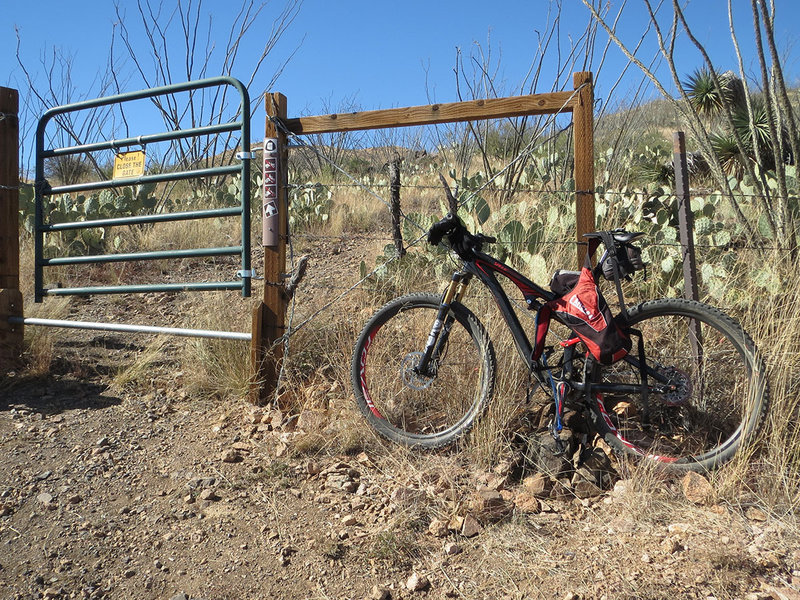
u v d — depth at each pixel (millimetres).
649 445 3197
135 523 2990
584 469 3088
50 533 2916
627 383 3197
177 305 5719
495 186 7477
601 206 5883
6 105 4715
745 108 9656
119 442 3660
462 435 3375
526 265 4738
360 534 2857
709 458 3014
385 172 10766
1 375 4445
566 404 3209
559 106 3539
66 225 4746
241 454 3523
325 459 3447
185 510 3072
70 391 4297
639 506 2840
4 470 3379
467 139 9523
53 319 4902
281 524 2961
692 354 3361
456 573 2605
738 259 4449
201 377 4234
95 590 2588
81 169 10836
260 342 4027
